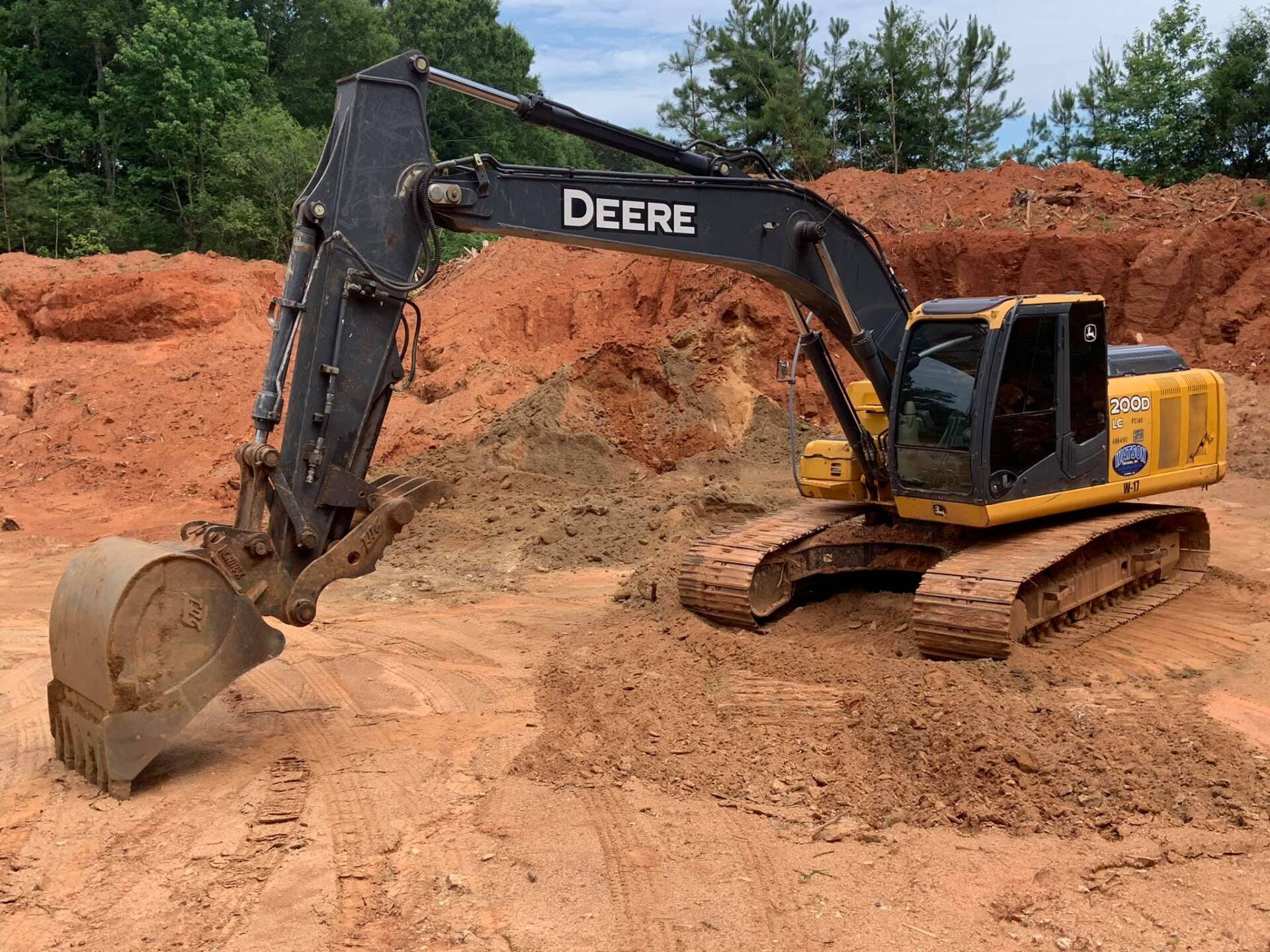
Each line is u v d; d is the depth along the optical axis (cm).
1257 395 1806
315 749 720
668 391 1795
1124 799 602
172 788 655
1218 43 3319
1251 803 598
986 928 488
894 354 926
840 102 3700
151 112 4175
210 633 653
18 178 3850
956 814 600
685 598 951
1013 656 788
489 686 848
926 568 935
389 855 567
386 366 714
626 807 620
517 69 5538
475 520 1448
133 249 4041
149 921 505
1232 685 801
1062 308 875
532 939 484
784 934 486
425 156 720
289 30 5278
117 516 1656
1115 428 938
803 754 675
